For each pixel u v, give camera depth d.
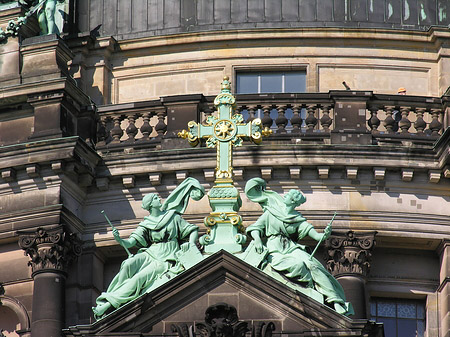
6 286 82.38
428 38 88.38
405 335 82.81
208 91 88.00
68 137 81.56
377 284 82.88
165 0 89.44
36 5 87.06
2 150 82.06
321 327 60.12
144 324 60.75
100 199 83.50
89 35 88.62
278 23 88.38
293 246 62.81
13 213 82.19
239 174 82.19
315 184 82.69
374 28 88.19
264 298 60.72
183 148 83.25
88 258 82.31
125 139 84.88
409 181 82.88
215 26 88.69
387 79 88.00
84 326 60.53
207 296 60.97
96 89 88.62
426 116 85.69
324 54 88.12
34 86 83.19
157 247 63.41
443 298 82.38
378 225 82.31
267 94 83.88
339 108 83.75
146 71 88.88
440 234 82.56
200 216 82.06
